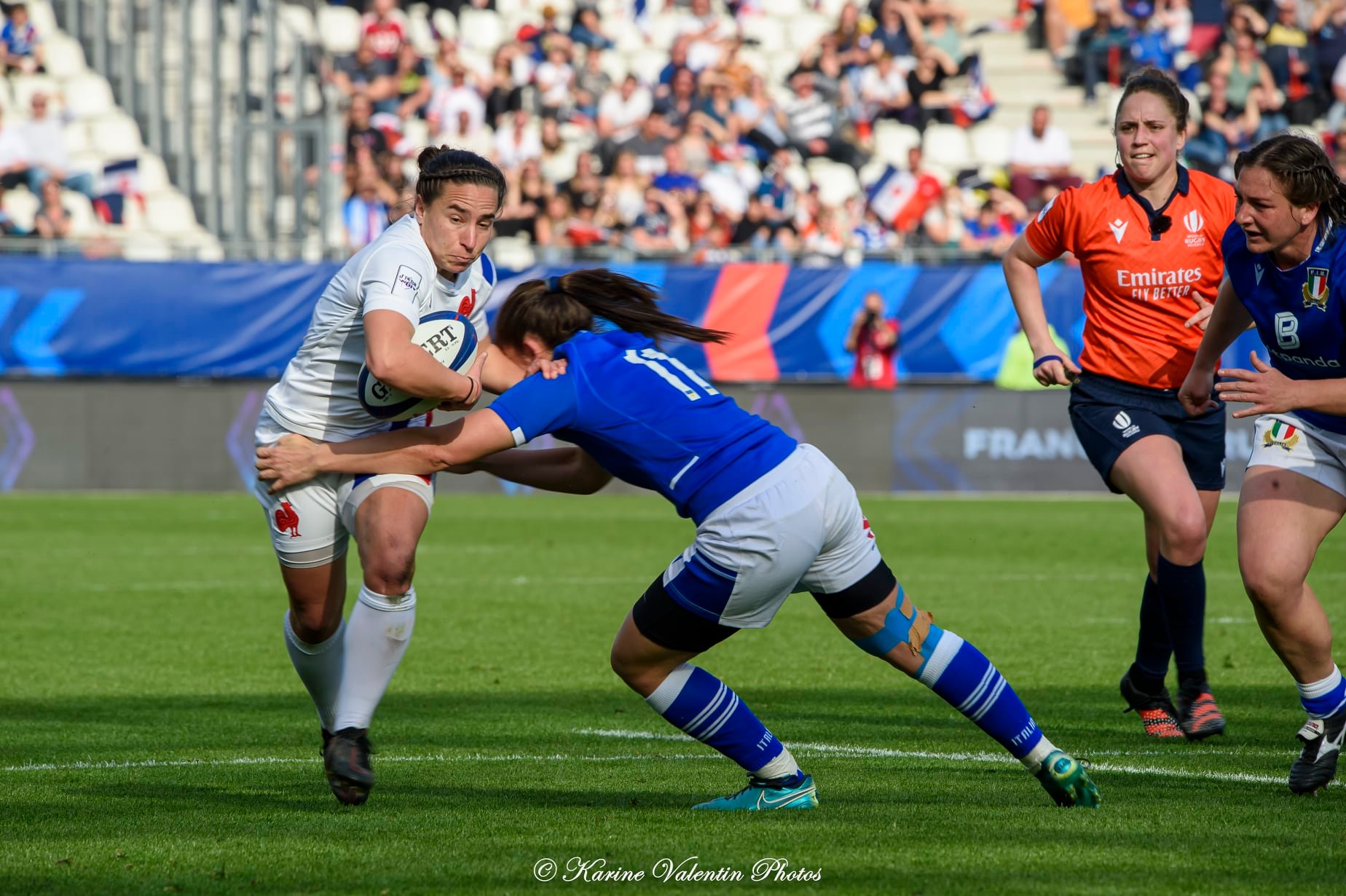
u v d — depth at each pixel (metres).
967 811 15.11
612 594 37.34
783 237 76.00
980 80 84.31
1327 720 15.93
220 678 25.78
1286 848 13.38
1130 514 58.66
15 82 83.62
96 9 83.81
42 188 75.06
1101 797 15.85
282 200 81.38
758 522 14.16
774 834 14.05
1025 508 61.22
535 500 69.00
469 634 31.00
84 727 21.23
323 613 16.67
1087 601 35.59
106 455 65.88
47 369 65.44
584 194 76.12
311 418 16.23
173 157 82.62
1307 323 15.92
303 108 80.38
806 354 66.44
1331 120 82.25
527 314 15.46
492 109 82.56
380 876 12.60
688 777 17.45
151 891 12.20
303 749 19.47
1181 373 20.44
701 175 78.06
